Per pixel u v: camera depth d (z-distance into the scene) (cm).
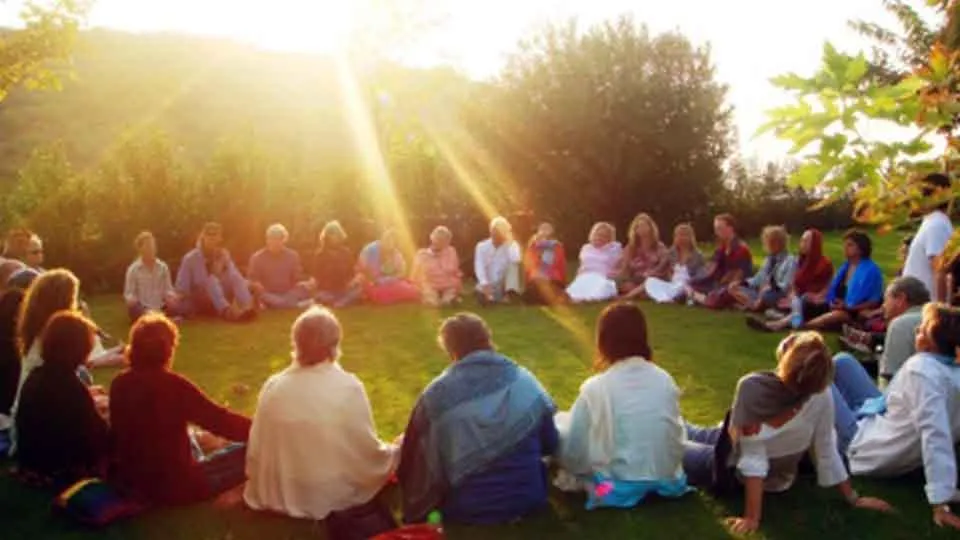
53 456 518
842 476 495
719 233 1230
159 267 1116
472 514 475
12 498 519
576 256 2162
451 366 493
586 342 975
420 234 1639
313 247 1492
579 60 2228
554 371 831
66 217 1412
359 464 491
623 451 499
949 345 496
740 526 471
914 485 532
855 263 981
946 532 464
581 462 511
